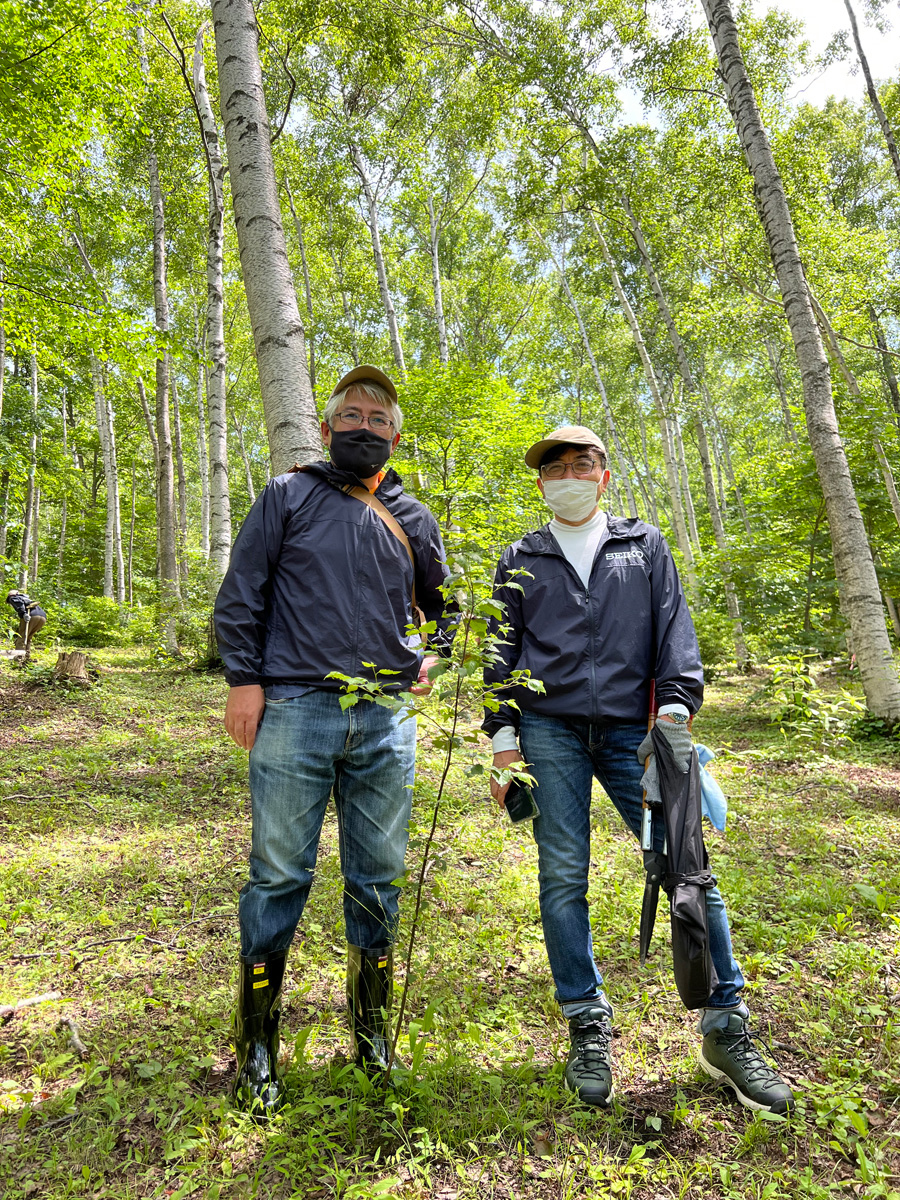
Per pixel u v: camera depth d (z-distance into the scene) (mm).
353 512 1970
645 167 14555
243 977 1801
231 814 4332
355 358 22234
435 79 17375
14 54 8375
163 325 14391
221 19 3949
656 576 2109
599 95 14195
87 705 7891
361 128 16844
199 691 9094
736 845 3756
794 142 13609
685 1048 2037
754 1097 1752
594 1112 1752
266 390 3799
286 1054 1957
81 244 17891
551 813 2035
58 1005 2230
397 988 2322
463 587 1865
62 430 24641
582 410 28734
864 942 2590
